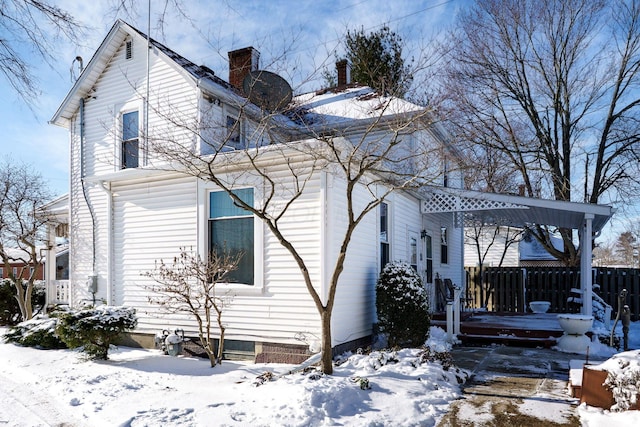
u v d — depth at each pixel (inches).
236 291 337.7
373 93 488.7
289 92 328.2
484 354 347.3
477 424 194.4
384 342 365.1
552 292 649.6
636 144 697.6
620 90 703.1
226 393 235.8
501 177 779.4
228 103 432.5
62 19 187.8
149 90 456.4
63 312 360.5
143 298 383.2
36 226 564.1
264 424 188.7
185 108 431.2
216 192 355.9
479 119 712.4
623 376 200.7
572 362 279.0
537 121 732.7
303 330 312.3
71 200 503.5
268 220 257.8
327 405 200.2
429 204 495.8
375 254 378.6
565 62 713.6
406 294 340.5
